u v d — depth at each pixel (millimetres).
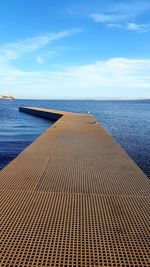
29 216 3727
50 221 3582
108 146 9547
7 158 12289
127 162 7117
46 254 2852
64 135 12344
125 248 2990
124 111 76312
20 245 3002
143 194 4711
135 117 48156
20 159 7211
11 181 5301
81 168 6414
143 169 10461
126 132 24109
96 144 9961
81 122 19797
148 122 36344
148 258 2822
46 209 3975
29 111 49156
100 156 7824
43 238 3152
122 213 3896
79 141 10617
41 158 7391
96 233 3295
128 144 17000
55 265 2684
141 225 3535
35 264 2689
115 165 6773
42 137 11531
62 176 5715
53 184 5168
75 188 4961
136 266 2699
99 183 5281
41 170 6148
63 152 8297
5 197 4449
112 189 4941
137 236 3248
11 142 16641
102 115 53875
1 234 3229
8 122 31484
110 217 3750
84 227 3436
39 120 35062
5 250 2906
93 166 6633
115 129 26703
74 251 2912
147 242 3123
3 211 3885
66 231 3324
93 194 4668
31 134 21000
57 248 2957
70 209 3996
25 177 5586
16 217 3691
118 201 4363
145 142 17922
